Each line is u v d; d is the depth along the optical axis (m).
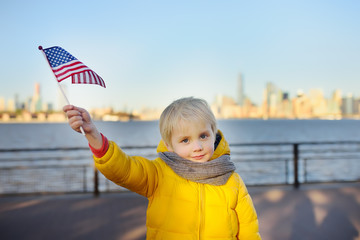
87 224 3.99
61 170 10.68
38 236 3.60
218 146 1.44
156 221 1.34
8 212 4.49
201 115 1.29
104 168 1.20
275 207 4.70
